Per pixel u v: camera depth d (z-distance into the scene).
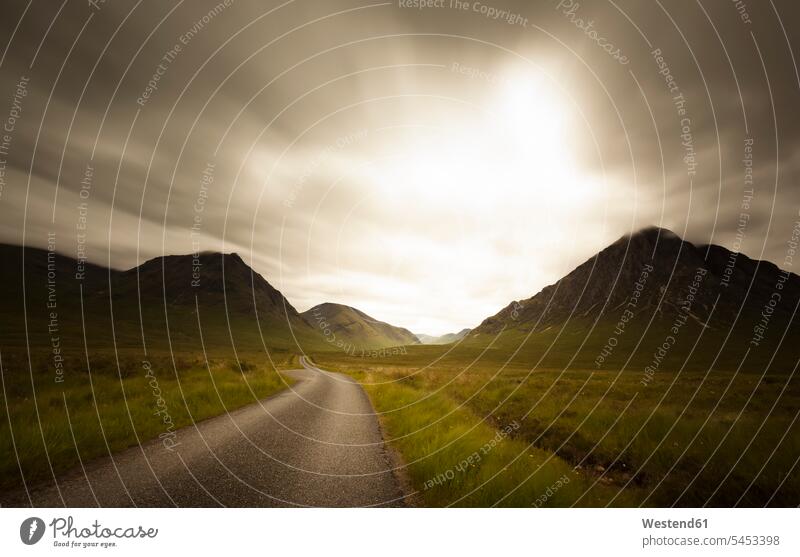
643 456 7.68
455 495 5.41
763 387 21.73
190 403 11.17
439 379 27.00
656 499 6.13
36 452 5.63
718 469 6.89
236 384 16.08
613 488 6.52
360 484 5.74
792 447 7.22
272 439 8.00
